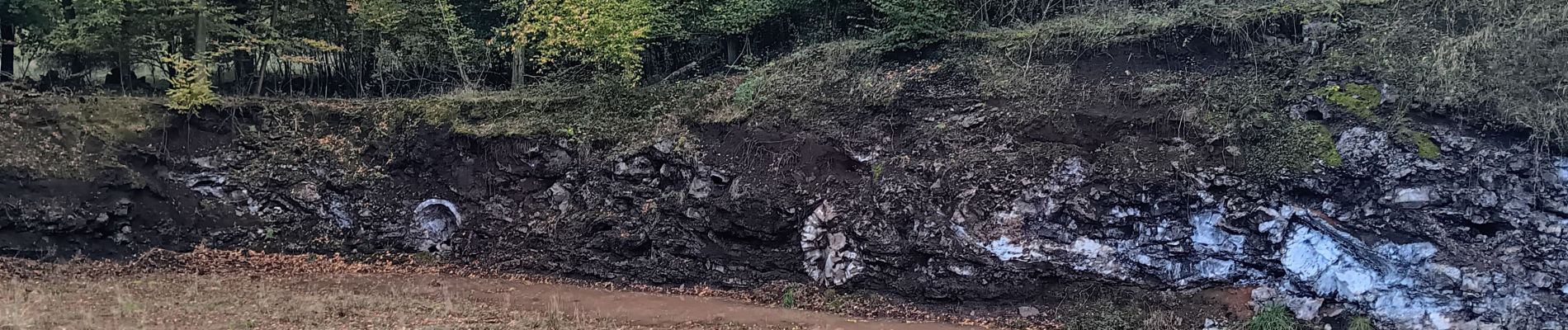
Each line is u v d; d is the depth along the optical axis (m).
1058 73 12.36
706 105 14.34
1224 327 9.62
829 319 10.83
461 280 13.57
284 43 17.11
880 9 14.57
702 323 10.47
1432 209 9.26
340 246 15.05
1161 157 10.74
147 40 16.56
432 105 16.16
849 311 11.24
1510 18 10.15
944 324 10.58
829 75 14.28
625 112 14.92
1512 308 8.55
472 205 14.99
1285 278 9.70
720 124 13.67
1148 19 12.59
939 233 11.17
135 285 11.95
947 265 11.03
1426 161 9.46
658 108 14.64
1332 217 9.68
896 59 14.11
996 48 13.26
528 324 9.91
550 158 14.69
